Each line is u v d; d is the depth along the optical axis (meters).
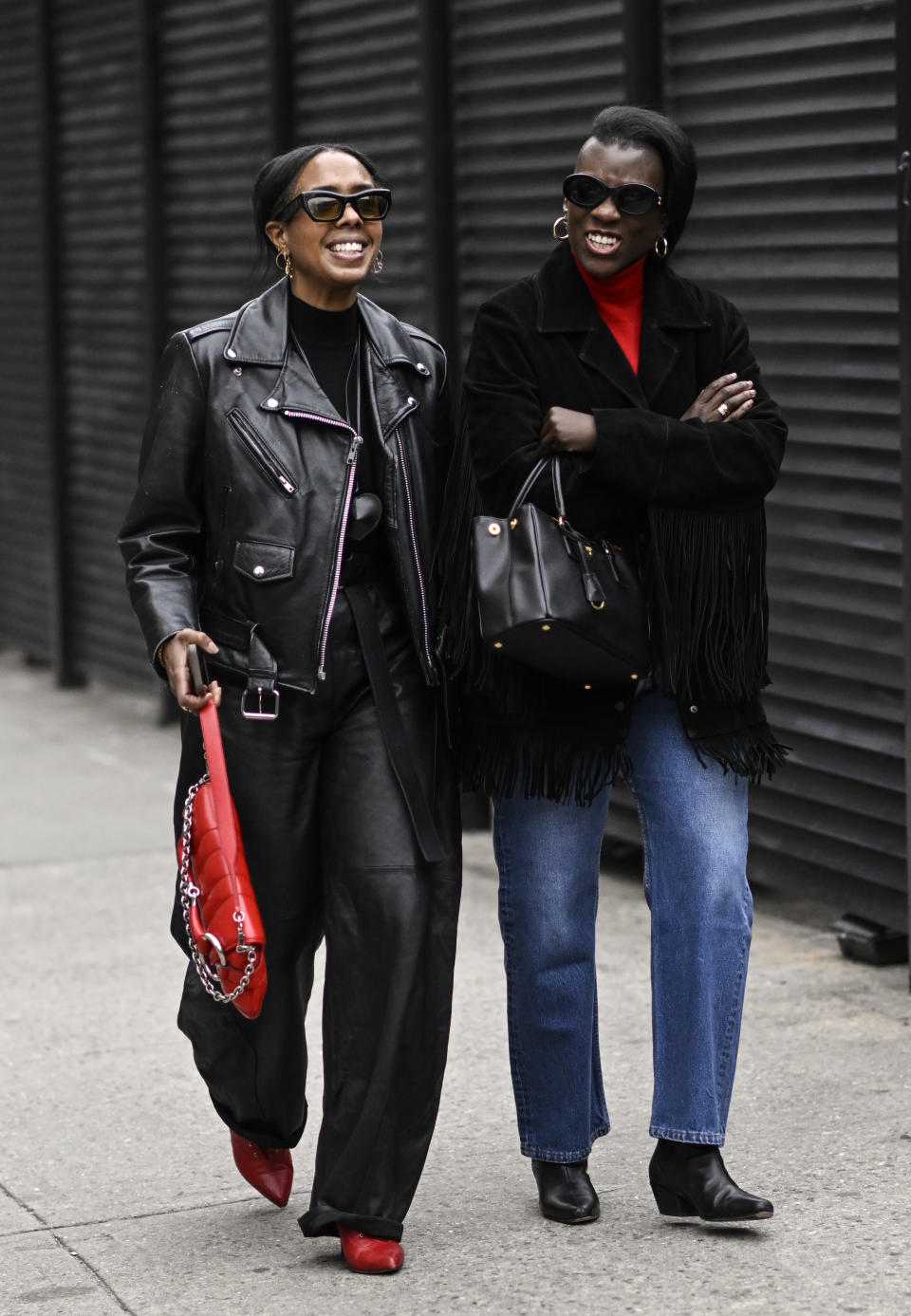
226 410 3.99
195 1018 4.12
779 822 6.33
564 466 3.92
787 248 6.13
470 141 7.52
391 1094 3.95
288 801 4.02
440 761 4.06
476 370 4.04
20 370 12.09
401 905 3.93
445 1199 4.38
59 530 11.49
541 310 4.02
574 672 3.90
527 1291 3.87
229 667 4.02
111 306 10.75
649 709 4.05
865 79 5.77
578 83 6.91
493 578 3.84
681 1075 4.03
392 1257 3.97
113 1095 5.16
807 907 6.69
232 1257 4.13
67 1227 4.34
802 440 6.11
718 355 4.07
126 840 8.02
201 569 4.17
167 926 6.77
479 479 3.98
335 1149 3.97
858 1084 4.99
